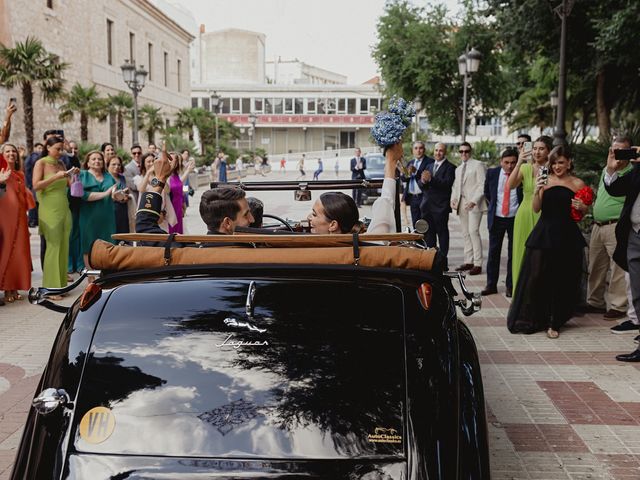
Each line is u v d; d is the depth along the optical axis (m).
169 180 7.93
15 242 7.50
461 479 2.17
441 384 2.28
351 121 78.69
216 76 87.06
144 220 3.83
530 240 6.31
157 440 2.11
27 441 2.20
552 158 6.19
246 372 2.24
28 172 14.52
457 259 10.79
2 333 6.51
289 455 2.08
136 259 2.85
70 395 2.22
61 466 2.08
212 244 3.52
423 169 9.85
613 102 23.12
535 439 4.14
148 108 35.84
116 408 2.18
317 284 2.57
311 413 2.15
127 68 20.12
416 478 2.04
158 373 2.25
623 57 17.89
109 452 2.10
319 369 2.25
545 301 6.36
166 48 45.88
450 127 33.69
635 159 5.42
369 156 24.31
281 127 79.62
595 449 4.00
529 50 20.50
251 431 2.12
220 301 2.47
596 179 10.89
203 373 2.24
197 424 2.13
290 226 5.10
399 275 2.70
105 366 2.28
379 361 2.28
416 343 2.35
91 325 2.42
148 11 41.56
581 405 4.68
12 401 4.73
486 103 31.06
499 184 8.12
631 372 5.36
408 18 30.23
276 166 69.56
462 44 29.11
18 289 7.63
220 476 2.04
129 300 2.51
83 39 31.86
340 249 2.83
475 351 3.04
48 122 27.47
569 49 19.42
